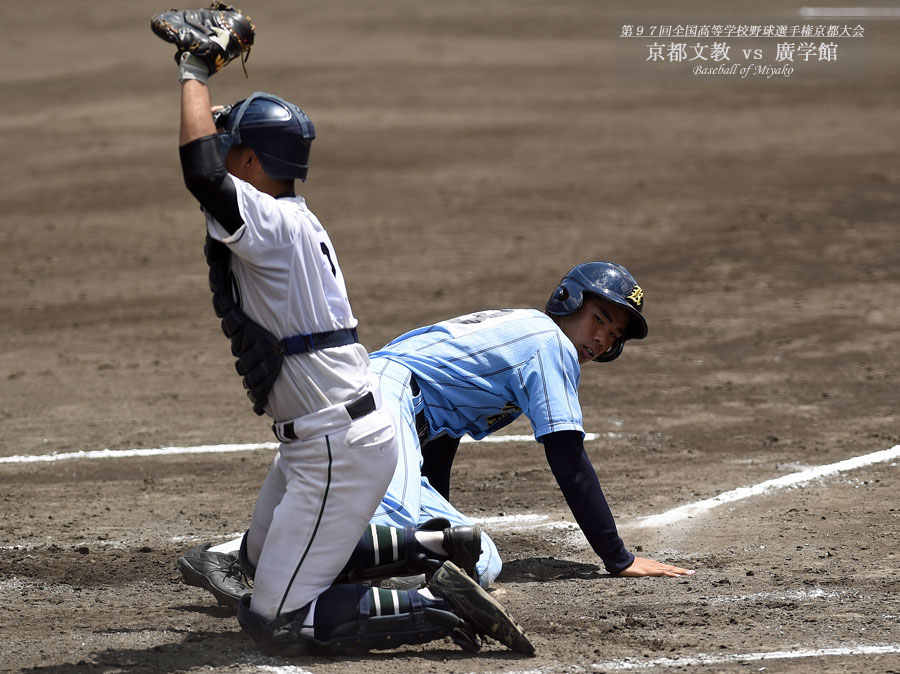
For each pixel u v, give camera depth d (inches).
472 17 5748.0
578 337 730.2
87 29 5418.3
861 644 576.7
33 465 1047.6
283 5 6240.2
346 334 544.7
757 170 2655.0
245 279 529.7
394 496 642.8
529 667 549.0
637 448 1078.4
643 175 2669.8
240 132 536.7
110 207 2529.5
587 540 780.6
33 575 732.0
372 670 541.6
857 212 2234.3
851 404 1227.2
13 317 1784.0
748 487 933.2
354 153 2987.2
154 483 981.2
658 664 551.8
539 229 2244.1
